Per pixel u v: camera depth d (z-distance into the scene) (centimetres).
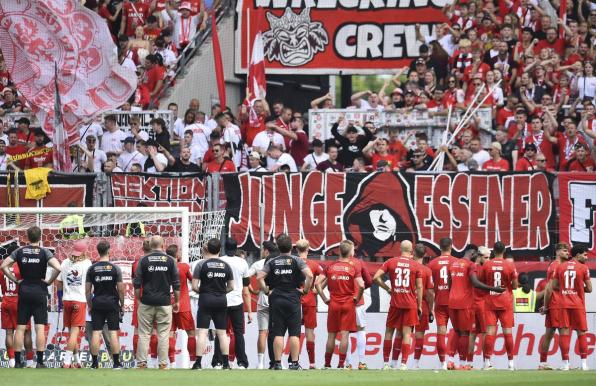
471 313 5688
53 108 7006
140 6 8662
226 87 8762
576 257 5762
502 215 6425
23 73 7019
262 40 7869
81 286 5356
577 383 4253
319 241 6450
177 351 5909
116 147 7362
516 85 7712
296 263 5141
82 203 6494
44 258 5253
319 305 6228
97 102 7031
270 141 7325
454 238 6431
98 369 5097
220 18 8738
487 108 7319
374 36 8525
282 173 6444
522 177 6412
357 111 7394
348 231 6450
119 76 7050
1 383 4169
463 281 5675
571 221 6394
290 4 8606
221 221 6394
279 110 7588
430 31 8438
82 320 5381
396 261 5412
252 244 6425
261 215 6394
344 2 8550
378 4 8512
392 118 7369
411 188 6444
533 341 6244
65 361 5344
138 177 6475
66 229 6266
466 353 5703
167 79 8281
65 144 6988
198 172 6544
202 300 5153
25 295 5238
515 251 6419
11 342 5516
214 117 7725
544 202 6406
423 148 6962
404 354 5403
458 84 7681
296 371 4981
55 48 7019
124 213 6131
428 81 7612
